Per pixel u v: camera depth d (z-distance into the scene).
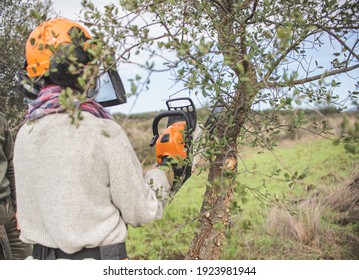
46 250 1.55
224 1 1.92
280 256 3.78
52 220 1.46
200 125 1.79
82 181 1.42
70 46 1.29
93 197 1.44
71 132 1.43
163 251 1.64
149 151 4.33
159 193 1.67
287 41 1.42
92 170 1.42
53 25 1.48
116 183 1.45
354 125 1.17
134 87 1.19
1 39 3.98
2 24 4.08
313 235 4.02
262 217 4.20
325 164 5.13
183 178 1.78
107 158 1.43
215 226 1.87
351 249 3.88
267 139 1.86
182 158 1.73
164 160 1.79
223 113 1.91
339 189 4.52
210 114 1.83
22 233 1.59
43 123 1.47
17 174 1.56
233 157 2.06
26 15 4.19
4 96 4.15
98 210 1.46
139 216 1.53
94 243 1.45
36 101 1.50
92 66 1.28
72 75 1.45
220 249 2.23
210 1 1.81
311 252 3.86
